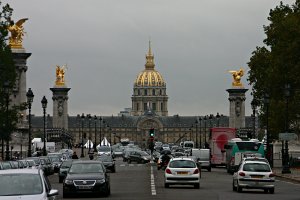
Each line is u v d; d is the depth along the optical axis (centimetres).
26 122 17038
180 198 4919
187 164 6109
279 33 9719
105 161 9356
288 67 9600
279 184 7019
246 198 5016
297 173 8994
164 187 6203
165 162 10456
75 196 4975
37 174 3081
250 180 5609
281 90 9994
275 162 13350
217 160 11769
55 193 3023
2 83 8569
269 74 9906
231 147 9475
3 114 8731
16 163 6638
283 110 9950
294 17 9650
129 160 14562
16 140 16300
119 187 6216
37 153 12425
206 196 5144
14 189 2972
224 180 7644
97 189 4894
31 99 10700
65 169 7062
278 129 10294
